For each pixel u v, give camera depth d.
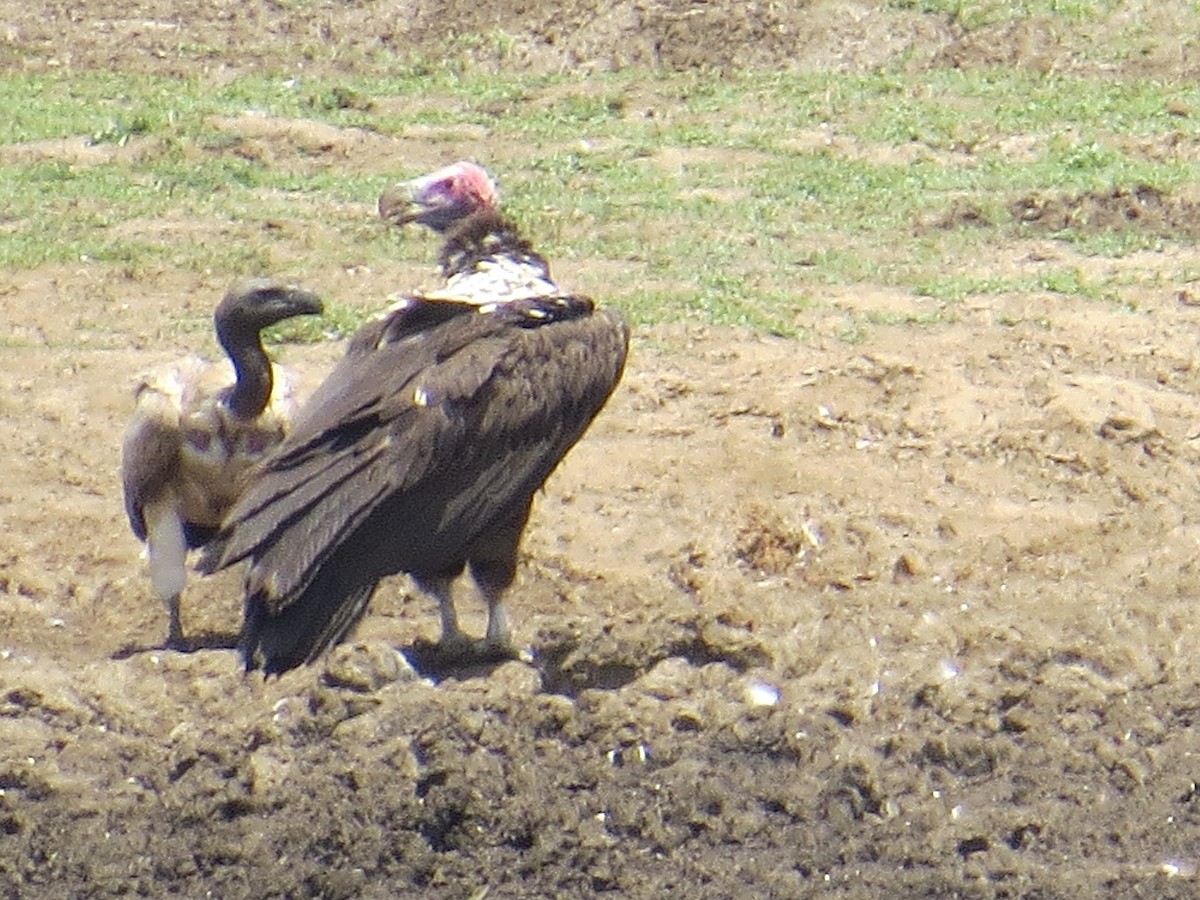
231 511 11.23
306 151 20.95
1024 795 11.40
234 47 24.34
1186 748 11.76
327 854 10.71
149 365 15.62
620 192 19.89
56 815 10.84
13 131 20.88
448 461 11.08
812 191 19.92
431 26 25.03
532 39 24.67
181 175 19.95
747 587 12.98
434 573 11.83
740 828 11.03
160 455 11.65
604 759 11.34
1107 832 11.18
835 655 12.31
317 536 10.69
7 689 11.53
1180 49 23.80
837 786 11.29
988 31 24.30
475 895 10.59
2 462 14.14
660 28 24.55
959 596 13.00
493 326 11.46
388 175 20.31
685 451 14.48
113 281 17.27
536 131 21.73
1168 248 18.72
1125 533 13.75
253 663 10.65
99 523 13.44
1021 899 10.66
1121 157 20.59
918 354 16.12
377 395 11.05
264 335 16.08
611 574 13.04
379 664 11.74
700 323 16.58
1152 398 15.45
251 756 11.12
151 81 22.94
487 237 12.10
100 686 11.58
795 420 14.91
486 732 11.33
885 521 13.77
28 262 17.47
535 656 12.15
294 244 18.31
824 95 22.80
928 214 19.34
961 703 11.92
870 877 10.78
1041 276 17.81
